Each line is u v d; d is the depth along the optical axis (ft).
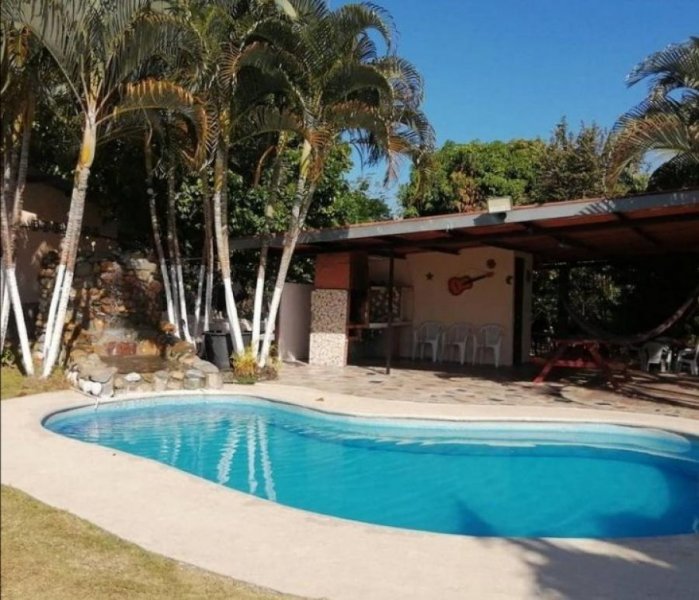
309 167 42.91
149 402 37.65
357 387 43.16
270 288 68.64
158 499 19.71
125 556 15.16
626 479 27.73
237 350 44.57
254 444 32.01
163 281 51.55
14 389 35.37
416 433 33.53
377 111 40.83
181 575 14.29
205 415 37.68
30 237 51.11
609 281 75.15
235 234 57.52
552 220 39.01
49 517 17.47
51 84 38.96
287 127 40.88
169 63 38.75
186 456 29.73
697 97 40.70
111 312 48.55
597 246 52.75
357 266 56.65
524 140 90.33
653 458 31.12
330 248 55.11
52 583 13.50
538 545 16.99
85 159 36.24
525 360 60.90
